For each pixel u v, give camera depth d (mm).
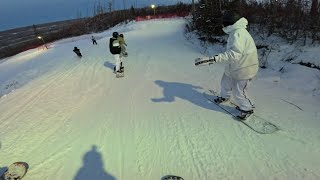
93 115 6320
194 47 12781
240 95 5152
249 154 4328
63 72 11062
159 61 10625
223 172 4000
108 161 4504
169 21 28938
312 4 10344
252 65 4770
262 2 13359
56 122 6207
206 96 6609
